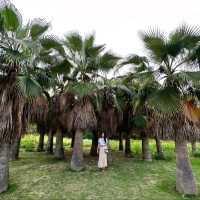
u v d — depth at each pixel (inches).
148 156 559.2
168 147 898.1
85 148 900.0
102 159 441.7
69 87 422.9
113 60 423.2
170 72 291.7
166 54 283.6
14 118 295.9
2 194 293.0
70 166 446.0
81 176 381.7
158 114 290.4
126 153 655.8
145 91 317.7
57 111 463.5
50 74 384.5
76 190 307.9
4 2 279.7
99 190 307.4
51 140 748.0
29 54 295.6
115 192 299.1
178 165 303.1
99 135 513.0
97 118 480.4
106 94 491.8
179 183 297.9
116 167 462.0
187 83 276.1
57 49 381.1
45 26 321.7
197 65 282.5
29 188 316.2
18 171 420.8
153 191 302.5
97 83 446.0
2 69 310.0
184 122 288.0
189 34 263.9
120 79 473.1
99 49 418.0
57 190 307.7
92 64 429.7
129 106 546.6
